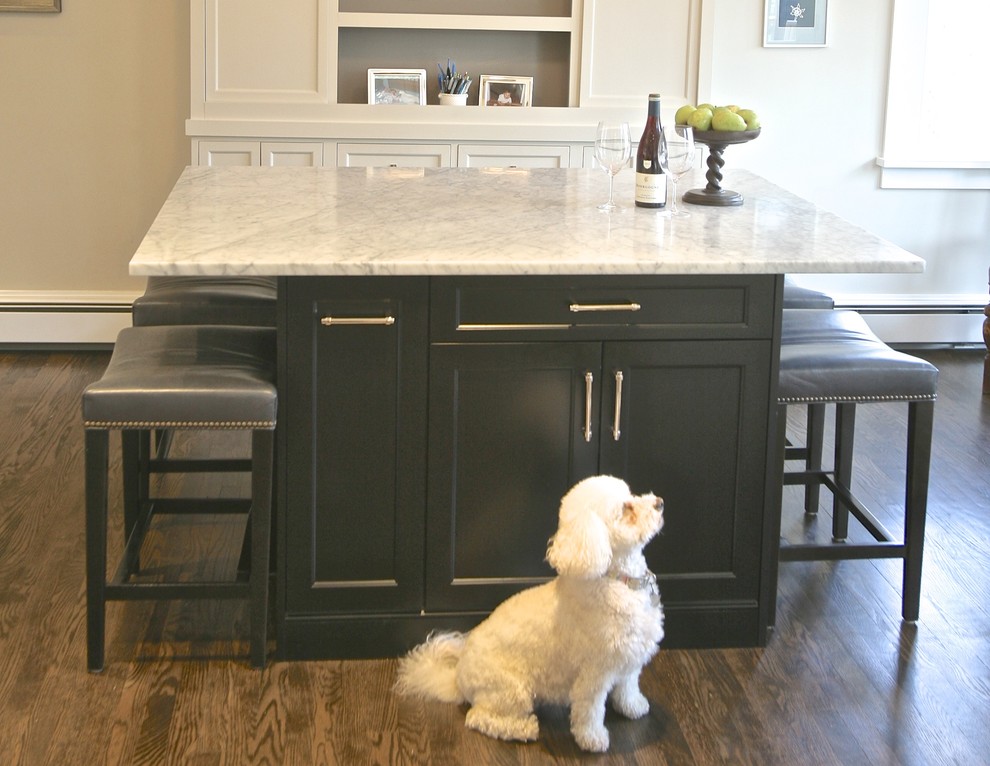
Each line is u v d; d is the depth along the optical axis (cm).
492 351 275
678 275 275
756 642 300
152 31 493
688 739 262
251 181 360
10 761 250
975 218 533
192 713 267
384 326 272
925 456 301
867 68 514
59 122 499
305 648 289
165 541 349
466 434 280
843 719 270
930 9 523
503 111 487
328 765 251
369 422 277
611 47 486
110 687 277
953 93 532
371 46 511
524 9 509
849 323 333
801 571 340
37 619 305
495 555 289
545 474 285
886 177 525
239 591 280
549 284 272
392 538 285
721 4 503
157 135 503
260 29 473
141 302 340
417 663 280
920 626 311
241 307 341
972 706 276
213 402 265
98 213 509
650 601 255
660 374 282
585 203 338
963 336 541
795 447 389
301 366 272
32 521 359
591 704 254
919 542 306
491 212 322
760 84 512
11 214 506
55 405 454
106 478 271
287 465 278
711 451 288
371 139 484
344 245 279
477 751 256
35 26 489
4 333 511
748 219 319
